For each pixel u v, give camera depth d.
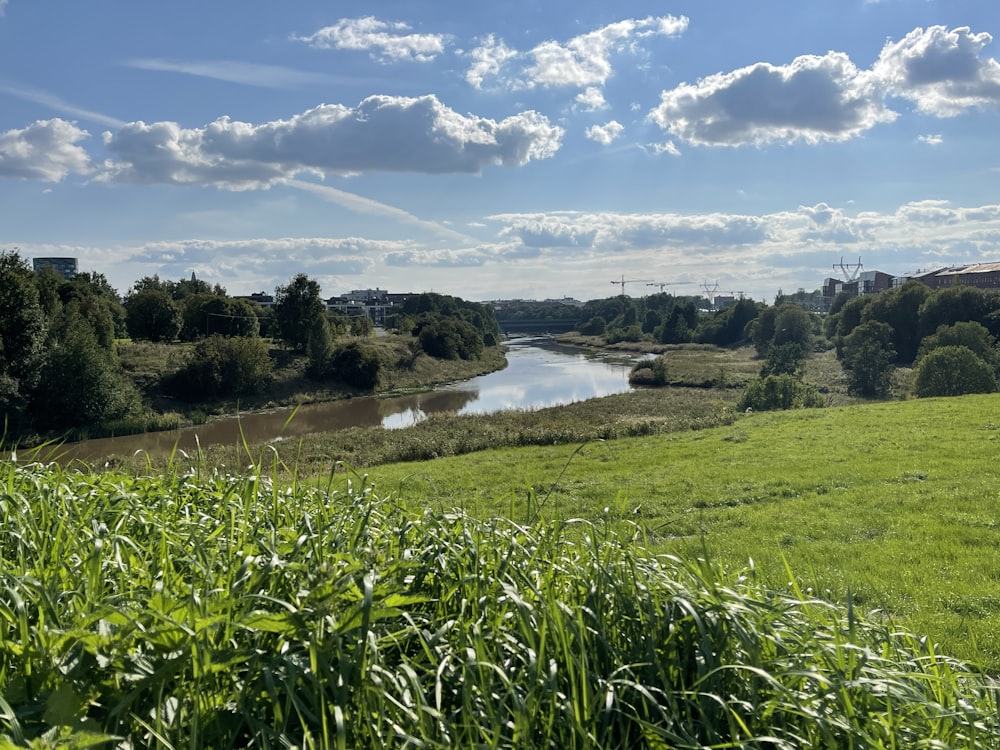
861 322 78.12
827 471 16.75
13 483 4.31
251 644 2.70
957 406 28.42
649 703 2.83
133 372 54.53
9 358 40.62
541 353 126.25
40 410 40.94
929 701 2.91
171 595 2.71
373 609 2.59
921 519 11.66
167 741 2.16
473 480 18.62
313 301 71.19
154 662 2.37
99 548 2.91
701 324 127.25
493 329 160.88
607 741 2.62
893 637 3.69
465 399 60.66
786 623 3.38
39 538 3.48
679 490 15.82
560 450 25.25
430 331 91.38
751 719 2.82
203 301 83.81
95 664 2.34
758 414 32.69
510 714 2.58
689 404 47.66
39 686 2.27
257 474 4.30
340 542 3.49
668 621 3.07
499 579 3.37
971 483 14.16
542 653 2.69
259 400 56.47
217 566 3.26
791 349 57.53
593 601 3.28
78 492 4.54
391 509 4.48
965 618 7.14
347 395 62.66
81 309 60.84
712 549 10.40
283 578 3.06
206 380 53.62
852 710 2.71
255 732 2.30
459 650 2.88
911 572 8.80
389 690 2.60
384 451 27.67
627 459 21.52
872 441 21.06
